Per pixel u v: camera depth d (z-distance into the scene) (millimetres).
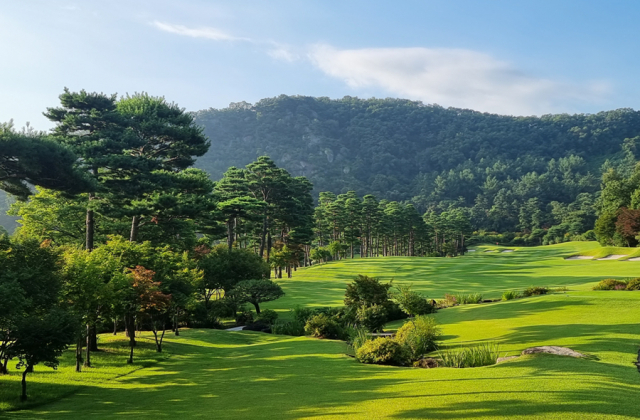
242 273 42031
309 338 28000
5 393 14055
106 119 33906
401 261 82188
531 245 139750
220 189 63469
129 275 20844
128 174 32969
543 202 174875
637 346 15109
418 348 18062
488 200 193125
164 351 23141
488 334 20984
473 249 139625
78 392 14734
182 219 39406
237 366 18406
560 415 7398
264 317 36250
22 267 15461
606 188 85812
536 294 32375
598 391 8883
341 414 8766
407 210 114562
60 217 39062
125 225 38594
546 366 11922
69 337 14422
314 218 104750
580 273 51188
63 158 18547
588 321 20203
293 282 60906
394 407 8930
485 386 10008
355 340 22062
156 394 13812
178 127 35906
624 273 46719
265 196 64875
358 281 30000
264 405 10625
